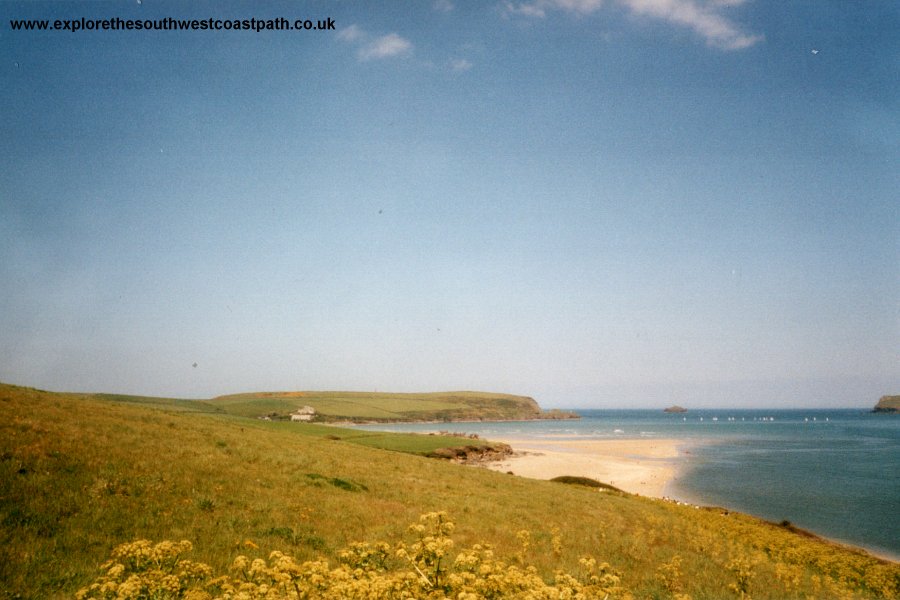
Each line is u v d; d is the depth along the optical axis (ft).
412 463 112.16
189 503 47.26
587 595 26.08
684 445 378.53
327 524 49.29
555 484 123.24
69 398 98.07
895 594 58.80
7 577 28.78
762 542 79.71
